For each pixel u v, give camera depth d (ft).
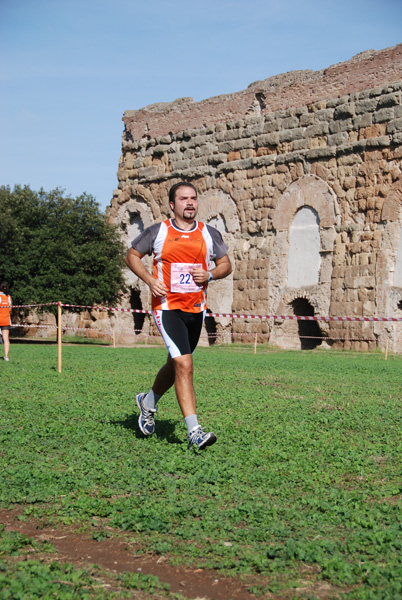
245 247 101.71
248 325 100.22
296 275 95.25
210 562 12.47
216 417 27.04
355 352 83.10
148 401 22.59
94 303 103.45
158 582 11.64
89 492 16.51
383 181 86.12
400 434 24.08
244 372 48.39
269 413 28.22
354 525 14.26
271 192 98.94
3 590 10.98
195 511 14.96
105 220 108.58
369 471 18.61
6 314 57.36
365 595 11.01
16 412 27.35
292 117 97.55
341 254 89.25
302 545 12.97
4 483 16.84
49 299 98.07
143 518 14.52
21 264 99.30
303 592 11.34
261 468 18.74
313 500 15.75
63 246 99.66
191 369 20.70
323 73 95.04
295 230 95.86
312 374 47.70
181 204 21.06
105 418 26.35
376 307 84.94
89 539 13.65
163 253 20.86
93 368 48.78
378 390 37.73
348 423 25.96
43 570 11.86
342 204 90.07
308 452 20.88
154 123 118.32
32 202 105.09
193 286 20.81
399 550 12.89
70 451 20.49
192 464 18.80
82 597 10.88
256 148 102.22
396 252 84.33
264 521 14.48
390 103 86.43
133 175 120.78
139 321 124.06
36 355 65.26
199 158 109.91
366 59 90.17
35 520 14.66
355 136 89.97
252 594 11.32
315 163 93.76
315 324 100.68
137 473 17.79
